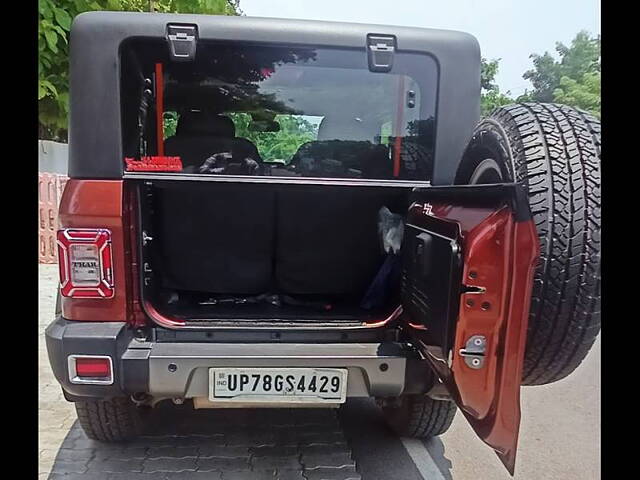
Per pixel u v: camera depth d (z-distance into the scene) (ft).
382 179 9.02
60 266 7.61
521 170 6.78
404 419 10.52
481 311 6.43
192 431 10.73
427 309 7.59
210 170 9.41
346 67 8.65
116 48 7.55
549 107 7.38
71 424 11.03
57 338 7.39
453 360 6.55
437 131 8.48
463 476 9.93
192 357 7.58
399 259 9.39
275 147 9.87
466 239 6.41
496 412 6.41
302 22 7.92
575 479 10.03
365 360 7.86
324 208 9.51
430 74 8.79
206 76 8.82
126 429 9.75
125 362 7.48
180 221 9.30
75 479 9.07
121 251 7.61
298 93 9.37
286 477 9.30
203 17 7.72
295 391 7.80
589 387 14.64
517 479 9.93
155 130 8.94
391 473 9.78
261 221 9.44
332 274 9.93
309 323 8.51
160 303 9.09
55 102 25.00
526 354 7.19
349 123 9.67
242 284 9.78
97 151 7.62
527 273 6.09
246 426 11.02
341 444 10.48
